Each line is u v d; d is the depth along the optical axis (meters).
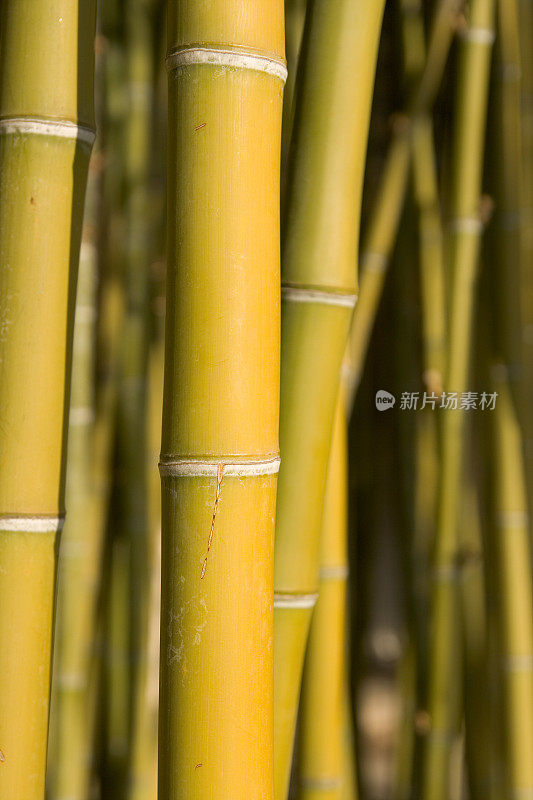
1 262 0.93
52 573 0.94
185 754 0.89
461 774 1.60
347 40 0.93
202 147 0.89
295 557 0.97
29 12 0.92
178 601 0.89
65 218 0.93
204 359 0.89
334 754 1.09
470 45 1.17
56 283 0.93
